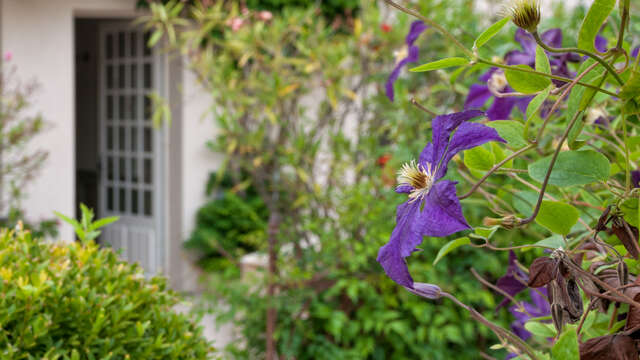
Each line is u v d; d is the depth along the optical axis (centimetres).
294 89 317
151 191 542
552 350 42
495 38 149
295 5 449
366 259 242
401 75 250
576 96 50
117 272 132
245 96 330
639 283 47
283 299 245
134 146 553
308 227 252
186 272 502
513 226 51
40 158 437
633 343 47
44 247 138
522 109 73
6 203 457
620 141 64
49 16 484
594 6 47
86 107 741
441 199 48
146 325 119
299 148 283
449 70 192
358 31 300
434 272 223
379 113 291
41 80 484
